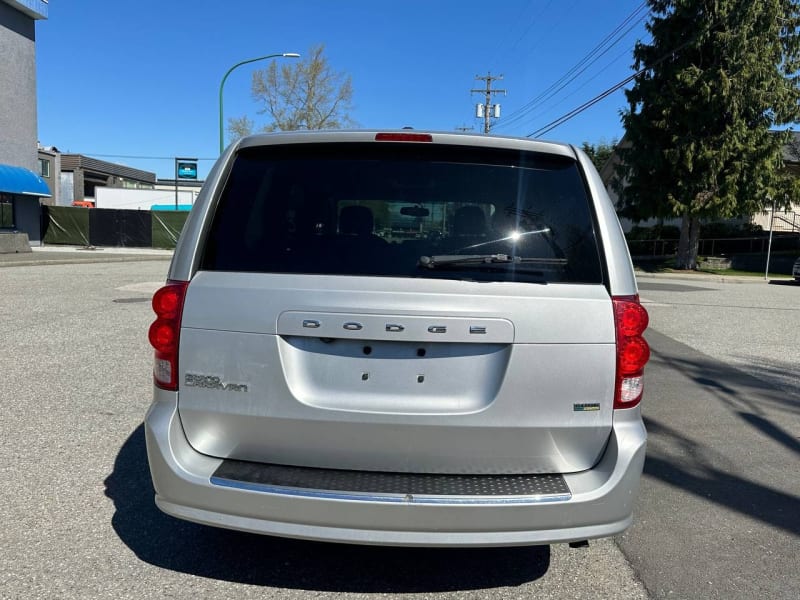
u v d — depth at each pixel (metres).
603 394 2.56
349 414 2.51
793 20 22.06
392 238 2.68
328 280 2.57
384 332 2.49
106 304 10.71
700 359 7.92
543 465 2.58
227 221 2.74
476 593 2.87
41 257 21.30
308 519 2.44
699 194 22.94
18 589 2.78
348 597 2.81
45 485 3.83
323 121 47.47
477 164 2.79
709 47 22.19
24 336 7.96
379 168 2.78
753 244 29.42
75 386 5.85
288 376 2.54
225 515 2.50
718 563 3.17
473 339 2.49
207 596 2.78
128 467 4.12
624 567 3.12
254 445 2.61
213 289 2.60
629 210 25.73
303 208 2.74
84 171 62.41
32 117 28.55
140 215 32.38
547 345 2.52
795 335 9.76
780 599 2.86
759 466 4.48
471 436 2.52
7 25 26.64
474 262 2.61
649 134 23.58
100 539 3.24
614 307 2.58
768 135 22.27
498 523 2.43
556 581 2.98
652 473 4.33
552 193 2.74
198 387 2.60
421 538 2.42
